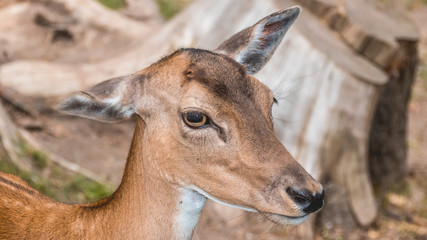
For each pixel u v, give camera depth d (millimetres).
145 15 19406
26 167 10578
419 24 25594
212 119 5570
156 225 5863
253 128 5590
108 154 12281
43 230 6055
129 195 5891
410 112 18797
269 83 11844
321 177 11930
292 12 6582
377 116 13844
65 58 15898
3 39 16141
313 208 5441
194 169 5695
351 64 12164
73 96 5809
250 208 5660
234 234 11242
